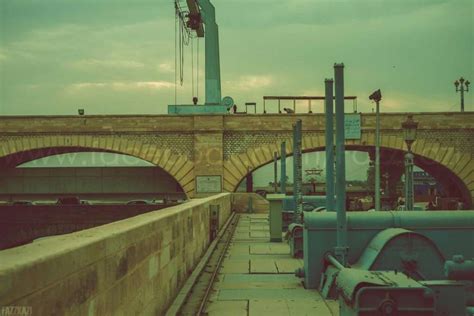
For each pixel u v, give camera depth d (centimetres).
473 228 1146
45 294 427
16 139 4759
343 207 1121
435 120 4684
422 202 6312
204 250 1716
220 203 2609
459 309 744
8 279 370
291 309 998
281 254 1773
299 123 2112
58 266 451
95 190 5241
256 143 4781
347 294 711
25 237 3123
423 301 683
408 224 1146
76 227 3122
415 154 4703
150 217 909
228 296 1114
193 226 1412
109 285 600
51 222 3089
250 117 4781
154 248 852
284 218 2452
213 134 4734
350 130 4666
